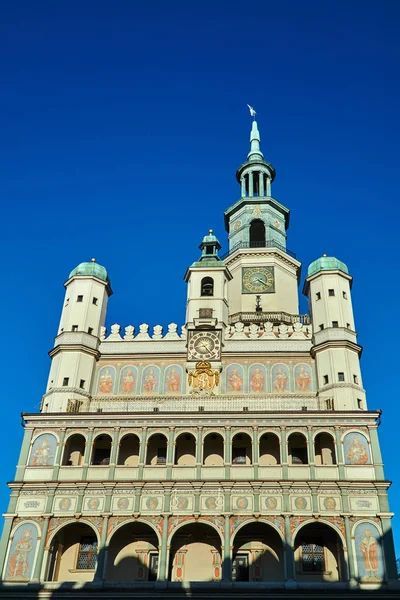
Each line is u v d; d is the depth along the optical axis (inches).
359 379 2010.3
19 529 1674.5
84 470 1755.7
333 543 1716.3
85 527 1769.2
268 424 1797.5
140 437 1802.4
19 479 1748.3
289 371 2066.9
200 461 1754.4
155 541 1758.1
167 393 2047.2
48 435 1819.6
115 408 2011.6
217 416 1817.2
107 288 2324.1
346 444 1754.4
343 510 1647.4
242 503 1678.2
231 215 2903.5
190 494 1697.8
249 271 2596.0
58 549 1737.2
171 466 1749.5
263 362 2087.8
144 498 1700.3
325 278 2224.4
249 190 2952.8
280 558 1702.8
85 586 1579.7
